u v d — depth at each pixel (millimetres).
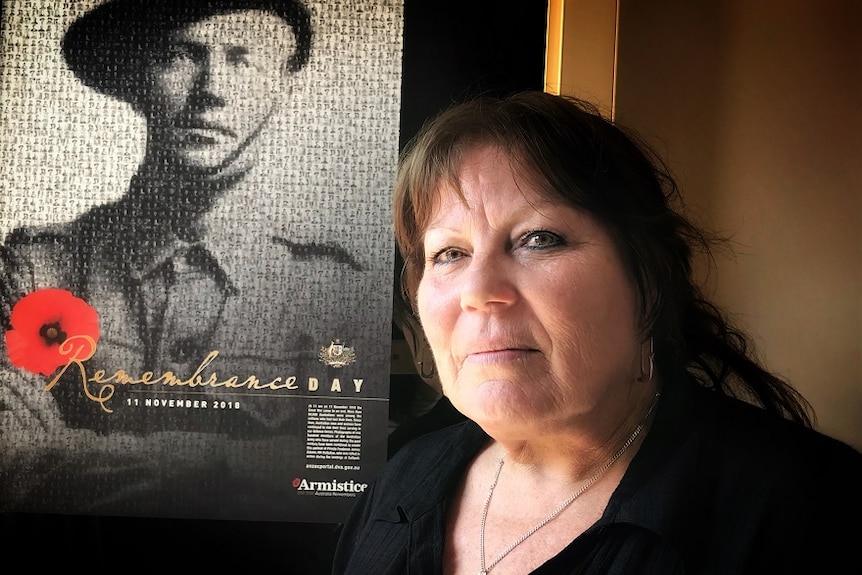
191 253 1012
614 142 718
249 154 1012
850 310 982
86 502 1012
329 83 1010
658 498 649
